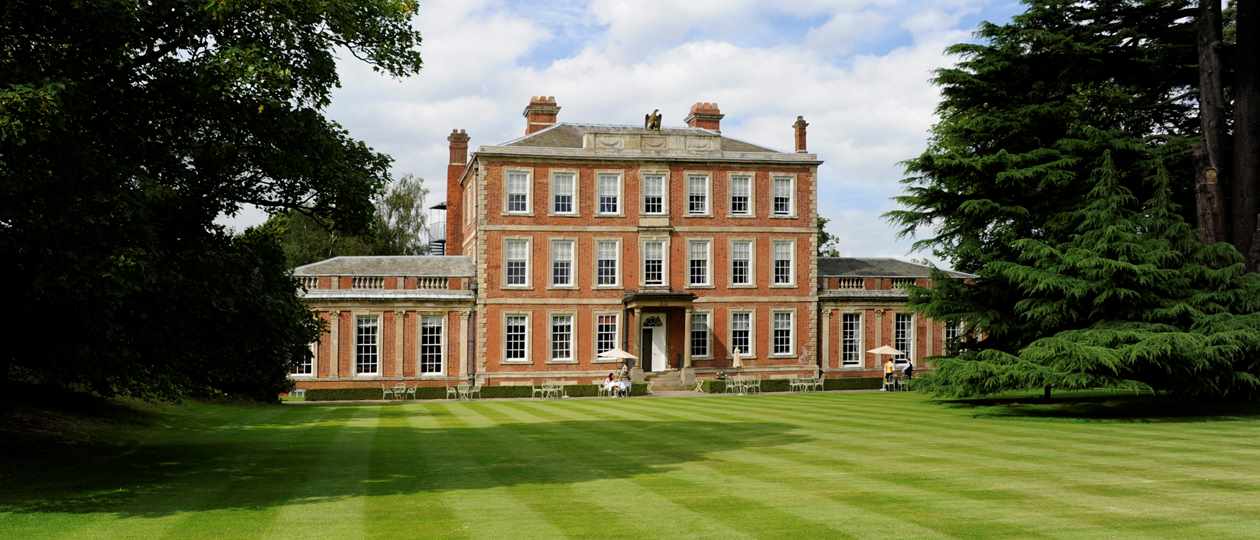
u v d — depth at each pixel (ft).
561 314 170.91
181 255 53.67
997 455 61.36
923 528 38.01
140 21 49.78
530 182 170.09
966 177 114.62
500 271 168.45
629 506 43.01
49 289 45.78
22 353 53.83
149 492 47.57
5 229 46.60
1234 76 116.16
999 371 97.60
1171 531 37.37
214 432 80.38
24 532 37.88
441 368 166.30
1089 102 129.59
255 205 61.52
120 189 47.62
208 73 49.75
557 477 52.21
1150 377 98.68
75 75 48.75
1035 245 103.30
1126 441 70.23
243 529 38.32
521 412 105.40
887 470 54.29
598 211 172.45
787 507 42.55
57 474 53.57
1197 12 115.75
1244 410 101.71
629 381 154.81
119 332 52.54
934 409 106.52
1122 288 97.66
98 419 77.92
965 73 119.24
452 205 202.59
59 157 46.09
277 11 52.70
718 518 40.16
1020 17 119.34
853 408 109.09
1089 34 118.62
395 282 165.58
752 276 178.09
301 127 55.93
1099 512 41.19
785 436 74.59
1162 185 103.35
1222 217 110.42
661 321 174.29
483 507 42.96
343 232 65.92
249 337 59.77
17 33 48.42
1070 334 98.53
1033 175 108.27
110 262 45.57
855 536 36.65
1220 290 100.42
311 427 85.46
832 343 182.29
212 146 56.39
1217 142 110.73
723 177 177.27
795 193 180.55
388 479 51.70
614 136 173.06
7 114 40.96
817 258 188.24
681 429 81.25
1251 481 49.83
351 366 162.61
